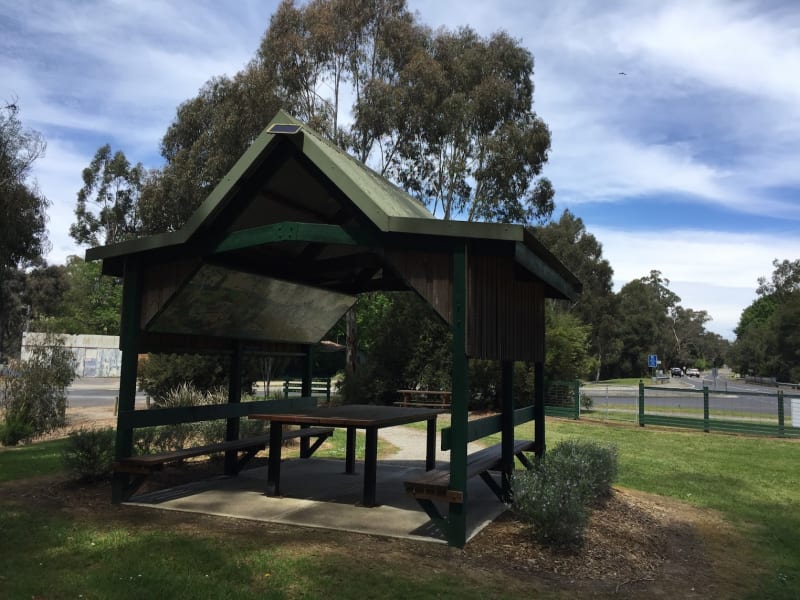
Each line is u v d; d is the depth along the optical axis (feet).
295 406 28.78
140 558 14.16
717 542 18.35
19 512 18.61
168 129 81.56
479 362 67.62
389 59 79.30
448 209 85.66
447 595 12.35
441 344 69.72
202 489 22.56
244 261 23.34
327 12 76.38
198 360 57.98
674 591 13.75
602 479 21.35
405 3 80.38
